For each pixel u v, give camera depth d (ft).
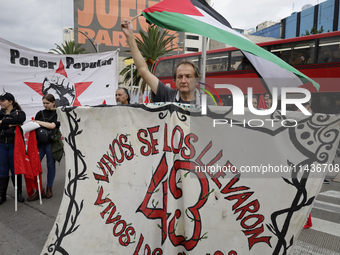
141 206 5.49
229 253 4.72
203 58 13.79
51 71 19.10
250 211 4.74
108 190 6.14
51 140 13.15
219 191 4.74
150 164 5.46
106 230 5.99
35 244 8.73
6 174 12.82
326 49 26.96
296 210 4.65
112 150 6.12
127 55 131.85
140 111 5.59
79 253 6.11
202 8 7.07
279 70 8.13
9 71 17.62
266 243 4.73
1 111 12.31
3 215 11.20
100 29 128.57
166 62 39.93
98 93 20.34
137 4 130.72
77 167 6.72
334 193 15.66
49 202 12.86
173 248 4.67
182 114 4.81
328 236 9.84
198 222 4.67
